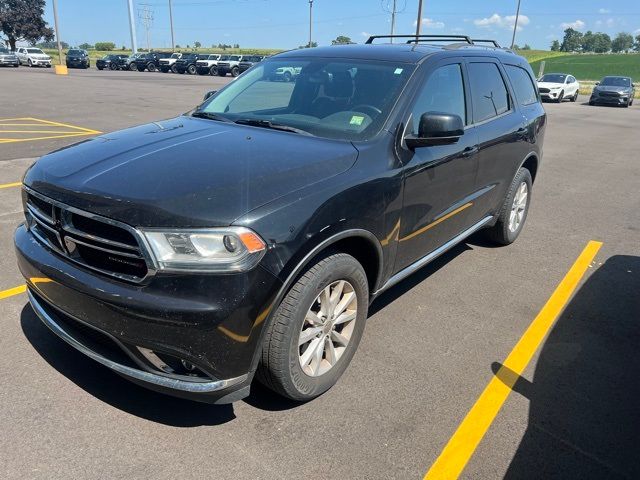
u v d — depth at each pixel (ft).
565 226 20.97
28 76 106.32
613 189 27.76
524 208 18.47
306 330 9.01
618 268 16.62
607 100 90.79
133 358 8.05
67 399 9.39
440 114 10.46
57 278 8.39
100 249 7.95
